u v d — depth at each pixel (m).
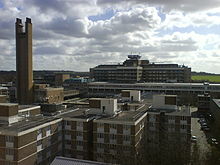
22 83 174.12
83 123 72.06
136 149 67.81
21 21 176.50
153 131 83.69
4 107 64.94
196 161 66.31
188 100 186.38
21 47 172.88
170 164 62.78
